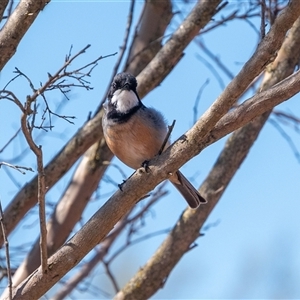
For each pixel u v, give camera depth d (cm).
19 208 1166
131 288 1167
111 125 1051
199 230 1175
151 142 1043
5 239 769
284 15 724
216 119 782
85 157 1278
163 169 819
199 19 1181
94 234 827
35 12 830
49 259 815
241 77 751
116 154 1095
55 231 1241
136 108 1056
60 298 1295
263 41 743
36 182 1171
